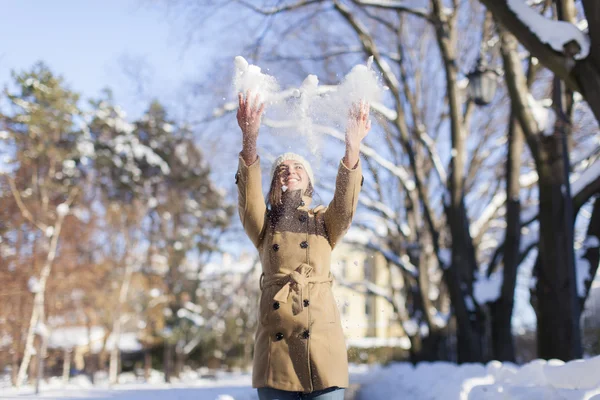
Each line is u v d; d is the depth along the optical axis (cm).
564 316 1101
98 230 3588
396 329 4066
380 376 1129
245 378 3497
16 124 3219
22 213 3148
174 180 2955
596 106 784
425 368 906
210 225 3931
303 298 291
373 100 309
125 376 4362
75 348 4047
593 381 406
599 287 2623
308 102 311
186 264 4091
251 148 306
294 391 290
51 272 3189
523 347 3070
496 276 1719
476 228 2138
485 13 1416
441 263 1631
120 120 3397
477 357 1534
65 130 3288
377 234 2411
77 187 3300
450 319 1992
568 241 1115
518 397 414
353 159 301
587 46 786
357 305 4028
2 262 3116
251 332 4388
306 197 321
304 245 302
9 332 3194
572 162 1628
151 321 4025
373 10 2039
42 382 3447
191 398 823
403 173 1936
